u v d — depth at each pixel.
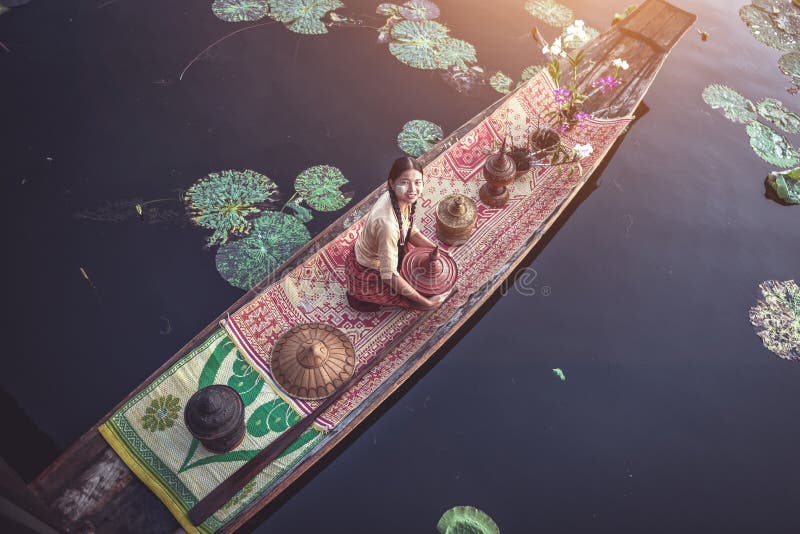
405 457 4.11
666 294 5.30
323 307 4.30
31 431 3.91
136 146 5.48
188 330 4.48
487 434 4.29
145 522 3.27
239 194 5.25
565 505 4.03
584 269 5.36
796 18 8.65
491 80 6.73
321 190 5.39
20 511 2.61
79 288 4.59
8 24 6.16
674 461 4.35
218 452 3.54
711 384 4.79
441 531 3.78
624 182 6.12
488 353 4.71
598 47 6.61
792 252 5.81
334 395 3.84
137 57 6.16
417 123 6.11
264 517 3.72
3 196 4.99
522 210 5.16
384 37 6.96
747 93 7.31
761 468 4.40
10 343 4.28
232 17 6.75
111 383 4.19
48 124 5.48
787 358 5.04
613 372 4.74
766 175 6.45
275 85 6.22
